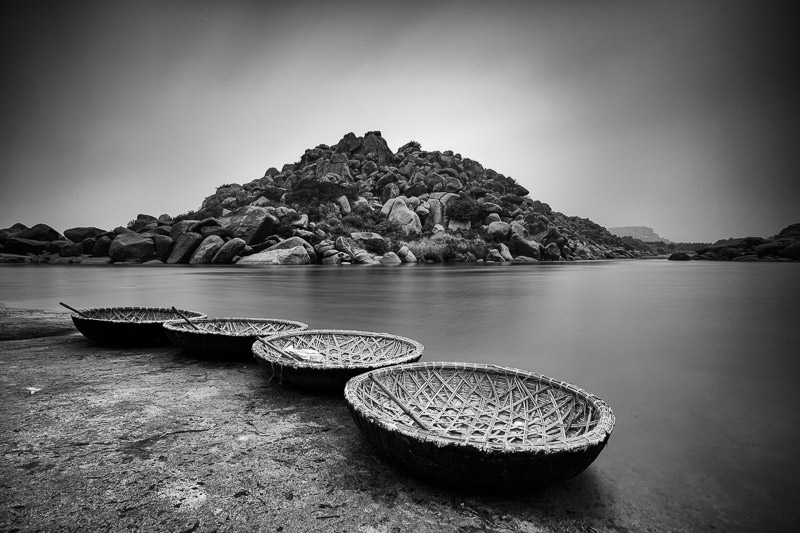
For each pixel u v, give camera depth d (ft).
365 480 8.68
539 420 10.98
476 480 7.91
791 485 9.47
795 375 18.66
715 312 38.73
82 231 172.65
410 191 230.07
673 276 93.20
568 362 21.22
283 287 60.85
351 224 188.03
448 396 12.87
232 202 209.46
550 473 7.77
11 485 8.14
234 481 8.50
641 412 14.42
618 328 30.40
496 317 35.14
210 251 139.85
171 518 7.26
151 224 173.68
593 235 343.05
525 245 208.13
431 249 184.14
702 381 18.15
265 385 14.53
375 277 83.15
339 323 31.83
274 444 10.19
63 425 11.02
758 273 106.93
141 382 14.76
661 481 9.55
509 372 12.41
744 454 11.12
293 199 193.57
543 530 7.47
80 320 19.45
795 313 37.83
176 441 10.22
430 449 7.80
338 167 246.27
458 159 299.38
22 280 71.36
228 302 43.75
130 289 56.65
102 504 7.59
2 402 12.67
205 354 17.35
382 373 12.05
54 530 6.87
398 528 7.23
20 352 18.98
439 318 34.47
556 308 40.83
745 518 8.21
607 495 8.83
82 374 15.64
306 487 8.36
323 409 12.46
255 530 7.02
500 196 262.26
